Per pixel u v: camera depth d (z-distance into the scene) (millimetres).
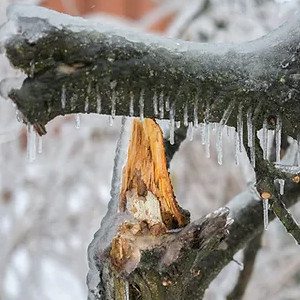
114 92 1492
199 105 1535
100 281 1613
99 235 1636
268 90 1552
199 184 4727
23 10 1455
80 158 4871
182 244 1574
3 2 4391
